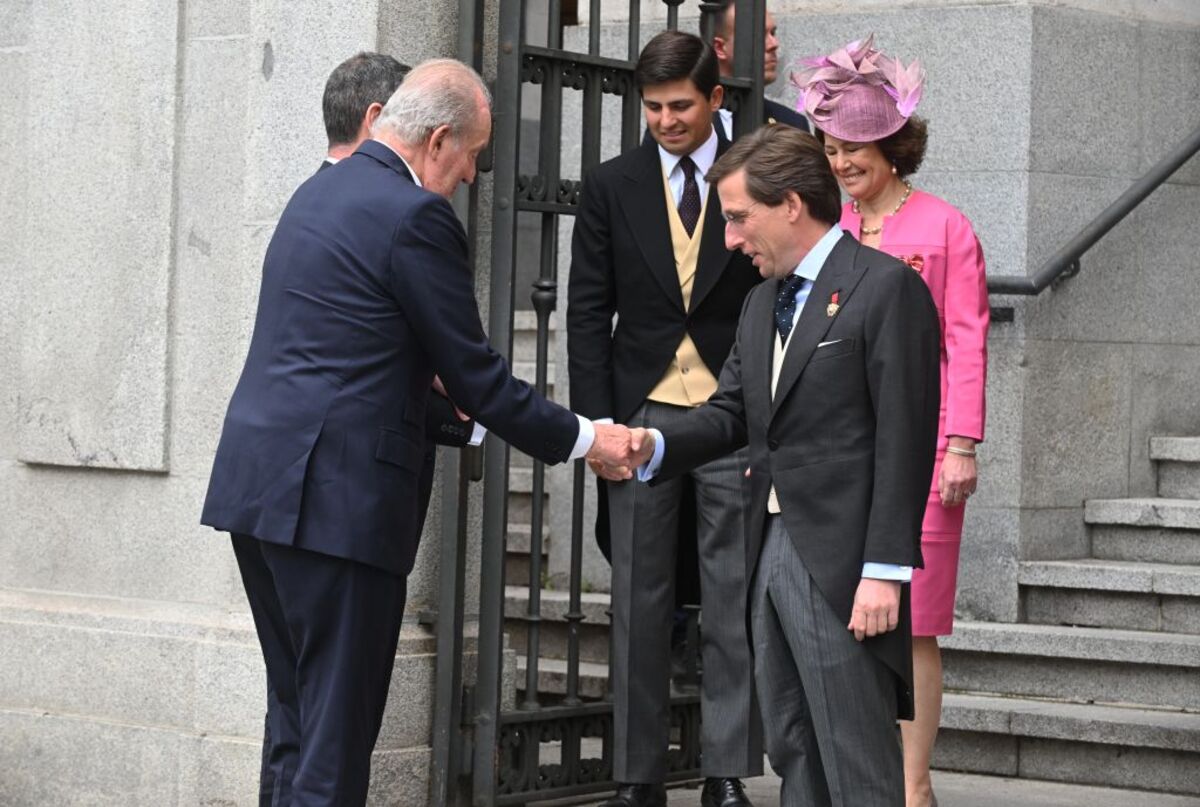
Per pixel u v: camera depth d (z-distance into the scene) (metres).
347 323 4.08
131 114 5.77
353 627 4.09
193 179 5.70
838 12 7.14
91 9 5.83
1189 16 7.22
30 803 5.73
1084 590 6.55
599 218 5.35
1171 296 7.14
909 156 5.11
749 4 5.79
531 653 5.49
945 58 6.90
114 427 5.79
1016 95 6.77
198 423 5.70
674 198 5.32
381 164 4.21
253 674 5.38
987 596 6.71
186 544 5.72
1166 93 7.13
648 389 5.27
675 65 5.16
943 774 6.16
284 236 4.19
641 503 5.28
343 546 4.03
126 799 5.56
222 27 5.64
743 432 4.36
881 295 3.87
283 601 4.12
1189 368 7.19
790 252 4.00
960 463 5.04
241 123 5.61
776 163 3.96
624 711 5.28
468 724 5.32
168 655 5.55
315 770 4.08
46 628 5.78
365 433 4.07
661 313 5.28
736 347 4.35
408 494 4.14
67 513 5.95
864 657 3.87
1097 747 5.98
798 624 3.92
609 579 7.27
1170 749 5.84
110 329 5.81
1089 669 6.26
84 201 5.86
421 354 4.16
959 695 6.40
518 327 8.39
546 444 4.22
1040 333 6.73
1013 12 6.77
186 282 5.71
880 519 3.81
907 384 3.84
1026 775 6.09
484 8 5.32
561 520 7.38
